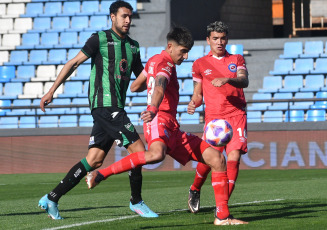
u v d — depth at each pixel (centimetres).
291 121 3844
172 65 1170
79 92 4753
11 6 5416
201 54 4816
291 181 2716
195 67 1463
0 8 5412
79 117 4491
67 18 5297
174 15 5225
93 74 1334
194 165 3819
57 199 1329
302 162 3728
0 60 5088
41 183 3034
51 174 3756
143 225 1165
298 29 5472
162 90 1110
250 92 4747
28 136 3975
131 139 1294
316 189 2217
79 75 4881
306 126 3728
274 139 3759
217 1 5494
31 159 3966
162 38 5106
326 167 3706
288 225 1127
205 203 1747
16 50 5106
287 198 1833
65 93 4756
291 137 3741
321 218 1258
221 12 5519
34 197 2233
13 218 1408
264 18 5812
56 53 5059
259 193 2062
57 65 4962
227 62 1440
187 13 5322
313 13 5675
